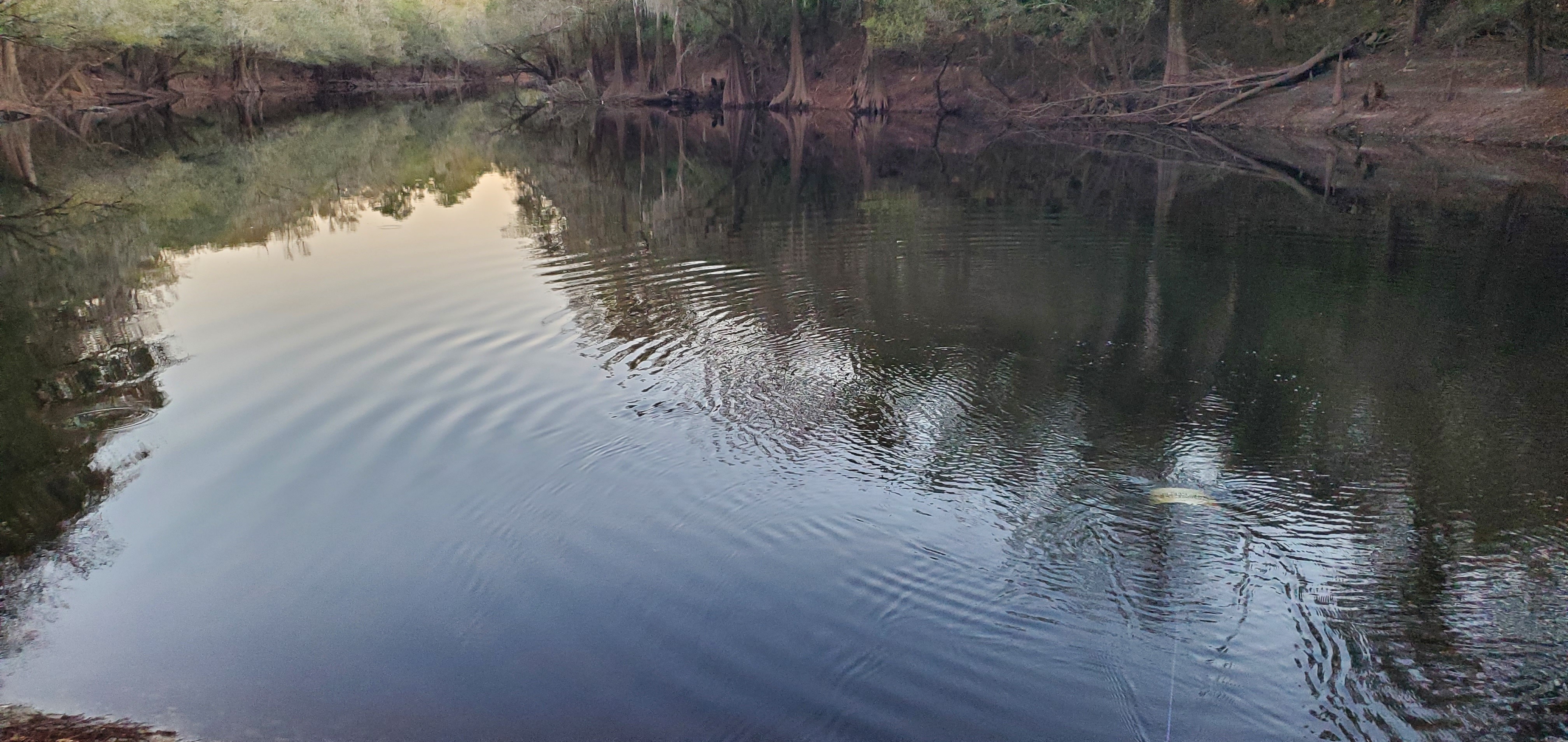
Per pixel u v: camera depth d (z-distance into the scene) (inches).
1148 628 215.9
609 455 304.3
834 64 2149.4
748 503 273.1
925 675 200.7
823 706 191.5
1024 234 651.5
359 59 3218.5
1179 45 1518.2
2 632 219.1
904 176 995.3
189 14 2278.5
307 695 195.0
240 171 1147.3
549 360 391.2
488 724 185.6
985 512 267.4
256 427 330.0
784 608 223.8
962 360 393.1
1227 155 1117.7
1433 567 240.2
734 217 743.1
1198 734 185.3
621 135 1628.9
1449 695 194.7
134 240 701.3
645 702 192.2
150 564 246.4
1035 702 193.3
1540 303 462.9
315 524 264.4
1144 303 473.7
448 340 418.9
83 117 1958.7
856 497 276.1
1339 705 192.2
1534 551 246.2
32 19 1614.2
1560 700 192.5
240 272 569.6
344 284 526.0
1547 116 1056.2
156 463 303.9
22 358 417.4
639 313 459.2
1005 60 1825.8
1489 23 1176.8
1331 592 229.5
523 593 230.2
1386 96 1258.0
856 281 522.0
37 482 295.6
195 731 184.9
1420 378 369.1
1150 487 283.0
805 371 382.0
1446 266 536.4
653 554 246.7
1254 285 505.0
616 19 2459.4
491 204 839.1
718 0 2182.6
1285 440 315.3
